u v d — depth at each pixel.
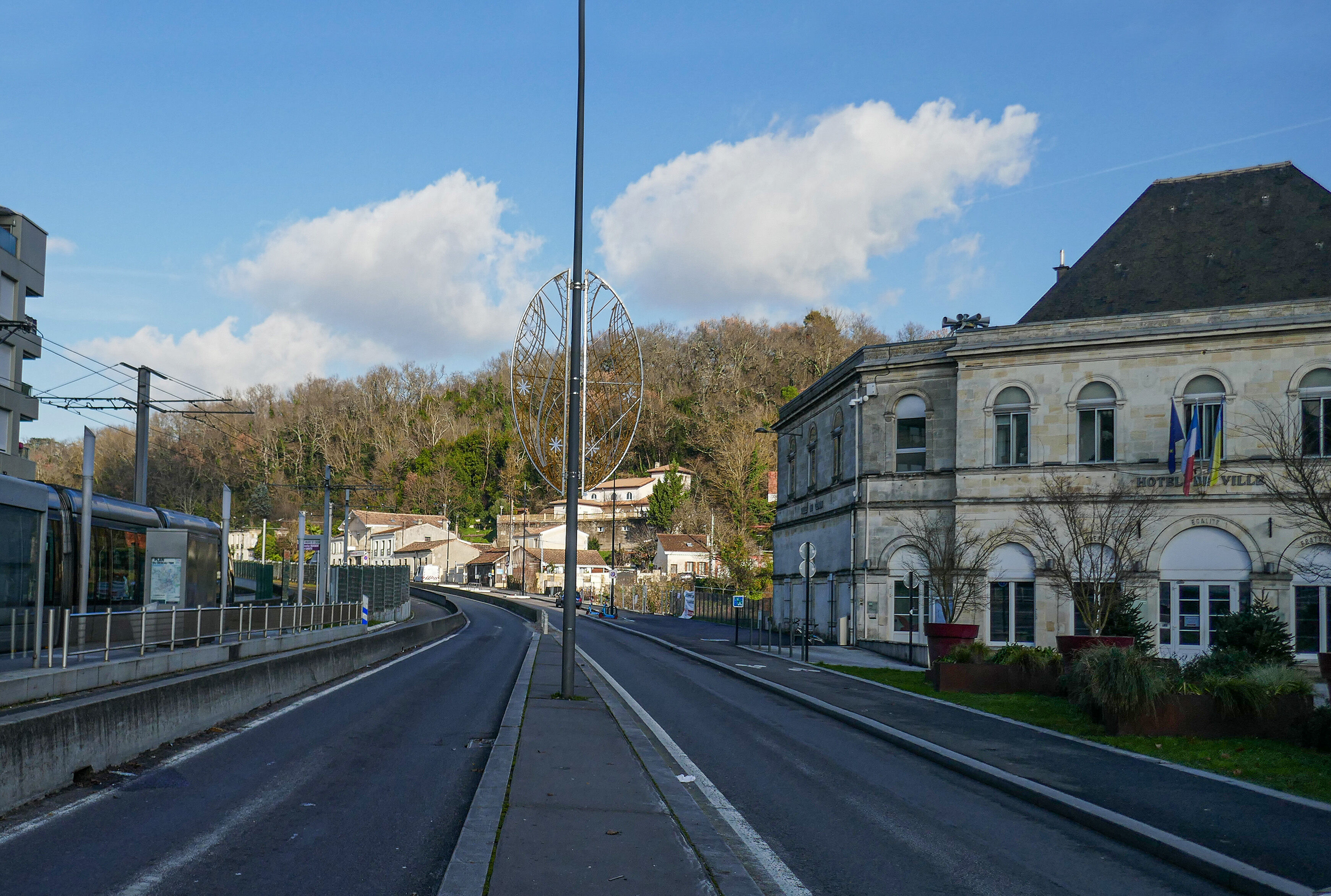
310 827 8.14
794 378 124.56
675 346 133.00
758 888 6.68
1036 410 32.84
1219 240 34.62
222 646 19.84
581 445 19.62
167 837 7.69
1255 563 29.41
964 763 11.91
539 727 13.36
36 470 59.62
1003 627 32.72
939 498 35.22
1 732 8.23
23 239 54.31
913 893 7.04
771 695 20.70
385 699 17.66
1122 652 14.43
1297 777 10.95
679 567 93.75
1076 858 8.11
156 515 28.86
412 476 133.62
